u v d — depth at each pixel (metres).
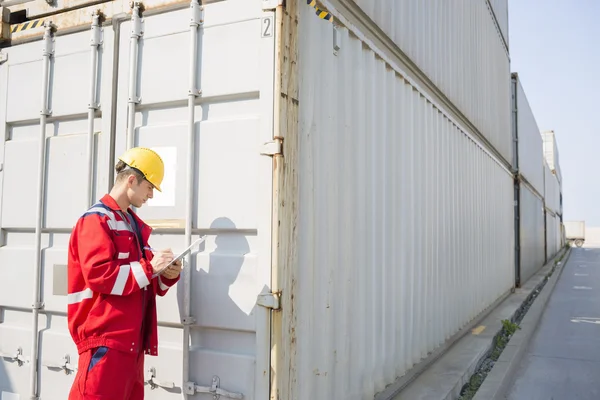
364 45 3.68
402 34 4.47
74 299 2.35
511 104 13.11
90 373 2.25
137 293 2.38
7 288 3.17
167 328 2.72
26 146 3.19
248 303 2.50
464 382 4.86
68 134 3.10
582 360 6.41
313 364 2.87
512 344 6.65
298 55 2.69
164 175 2.73
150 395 2.72
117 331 2.29
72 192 3.02
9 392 3.12
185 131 2.70
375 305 3.78
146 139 2.80
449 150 6.21
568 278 18.56
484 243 8.53
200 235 2.67
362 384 3.50
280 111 2.49
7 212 3.22
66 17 3.12
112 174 2.89
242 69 2.59
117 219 2.39
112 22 2.94
